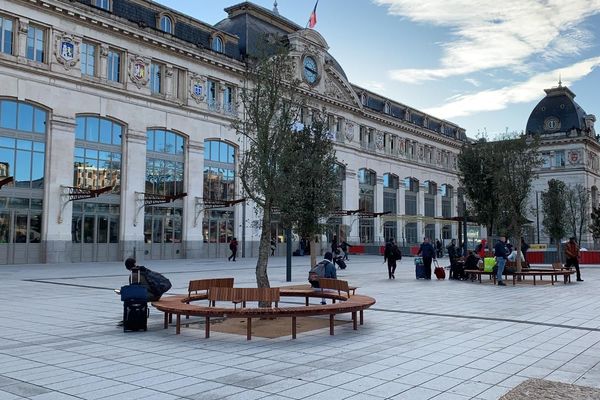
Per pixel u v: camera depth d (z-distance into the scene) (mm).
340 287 11891
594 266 37031
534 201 77750
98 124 35438
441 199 75750
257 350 8812
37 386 6676
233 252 38656
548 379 7062
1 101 30641
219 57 42812
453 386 6707
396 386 6695
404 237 67500
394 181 66812
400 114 69125
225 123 43750
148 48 38281
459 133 81688
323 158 18750
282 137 12867
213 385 6738
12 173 31047
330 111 55156
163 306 10328
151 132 38844
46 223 32156
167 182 39781
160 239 39250
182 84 40969
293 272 27406
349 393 6398
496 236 38094
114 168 36281
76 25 33844
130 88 36938
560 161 80188
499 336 10031
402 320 11938
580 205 65688
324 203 19516
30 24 31828
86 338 9812
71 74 33438
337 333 10352
